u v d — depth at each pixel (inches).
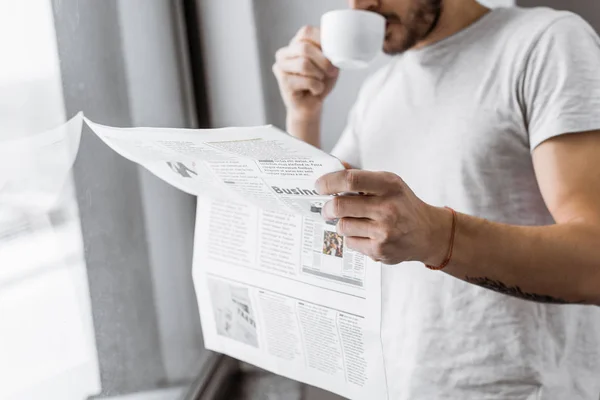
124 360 39.6
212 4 58.1
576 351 36.2
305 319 30.5
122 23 44.1
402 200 23.9
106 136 26.7
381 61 58.4
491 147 34.7
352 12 35.3
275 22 58.3
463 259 26.8
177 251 53.4
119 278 39.9
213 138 22.3
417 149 38.5
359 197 24.2
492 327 35.2
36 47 30.1
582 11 51.9
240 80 59.7
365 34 35.6
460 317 36.1
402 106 39.8
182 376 52.0
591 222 27.8
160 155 26.8
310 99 43.5
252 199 28.7
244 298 33.2
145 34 48.9
